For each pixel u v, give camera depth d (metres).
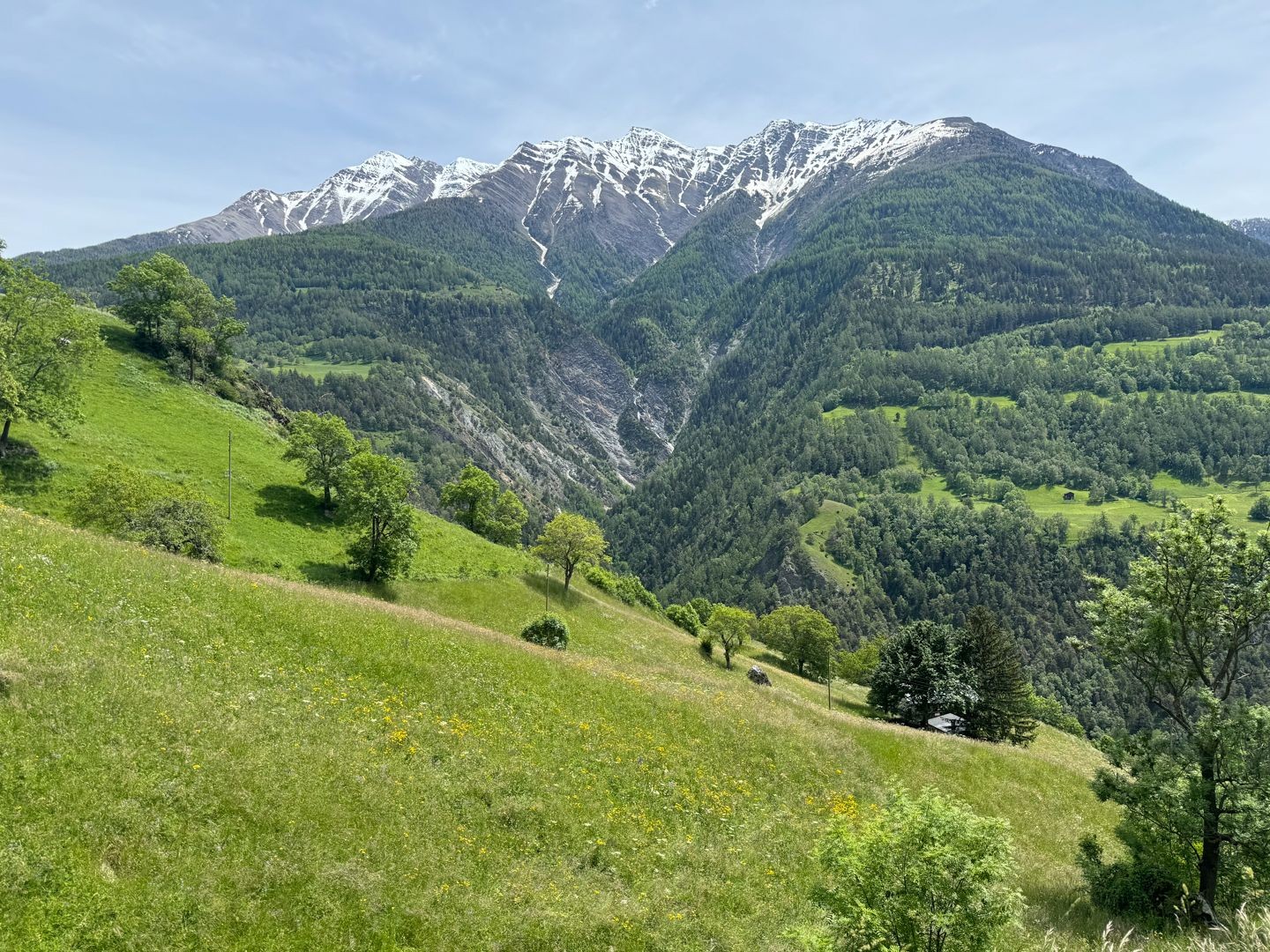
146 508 45.88
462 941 13.54
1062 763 40.22
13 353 53.75
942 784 31.92
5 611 17.69
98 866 12.02
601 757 22.91
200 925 11.80
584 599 74.81
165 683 17.38
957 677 62.62
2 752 13.05
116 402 74.56
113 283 90.00
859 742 32.94
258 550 57.34
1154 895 21.97
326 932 12.66
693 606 131.00
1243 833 19.45
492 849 16.98
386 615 28.36
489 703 23.81
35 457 55.94
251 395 98.75
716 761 25.80
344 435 70.00
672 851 19.59
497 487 100.06
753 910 17.89
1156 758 21.62
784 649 91.19
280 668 21.05
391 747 19.19
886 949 11.50
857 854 12.49
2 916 10.55
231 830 13.86
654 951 15.09
